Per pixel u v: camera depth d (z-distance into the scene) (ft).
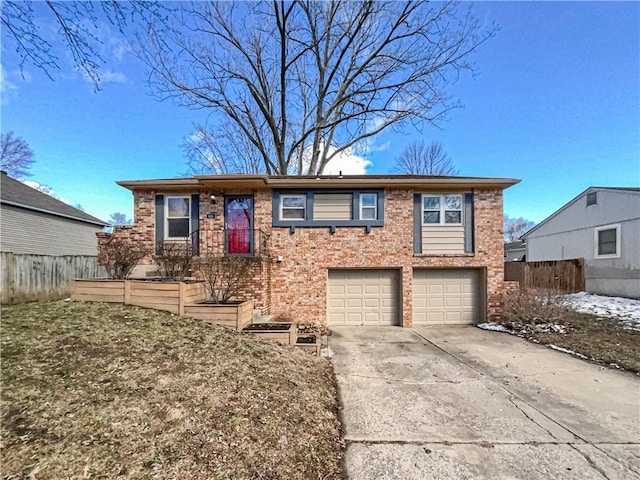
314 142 63.00
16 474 7.90
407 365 20.58
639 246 44.14
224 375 14.67
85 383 12.28
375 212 33.99
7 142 69.72
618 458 10.64
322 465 9.97
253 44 57.41
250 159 68.95
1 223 44.78
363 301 34.09
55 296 32.53
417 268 34.19
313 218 33.81
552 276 50.24
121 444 9.39
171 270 29.17
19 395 11.02
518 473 9.82
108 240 33.60
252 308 27.20
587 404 14.85
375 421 13.10
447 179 33.68
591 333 28.58
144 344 16.67
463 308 34.63
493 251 34.04
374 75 58.39
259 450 10.10
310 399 14.26
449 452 10.91
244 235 33.81
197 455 9.40
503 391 16.38
